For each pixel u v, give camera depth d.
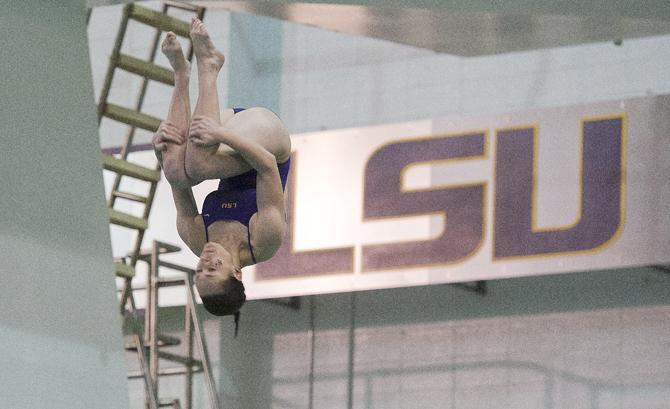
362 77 26.09
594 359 23.81
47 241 10.54
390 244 24.44
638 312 23.64
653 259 22.27
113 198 20.11
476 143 24.06
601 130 23.03
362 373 25.75
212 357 26.70
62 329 10.51
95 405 10.59
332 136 25.25
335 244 24.83
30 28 10.74
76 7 11.11
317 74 26.41
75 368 10.52
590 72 24.19
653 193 22.44
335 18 18.11
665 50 23.69
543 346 24.31
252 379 26.53
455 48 19.33
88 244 10.81
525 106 24.56
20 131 10.55
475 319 25.05
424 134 24.52
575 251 22.91
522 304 24.69
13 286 10.27
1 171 10.41
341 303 26.30
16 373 10.16
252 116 10.20
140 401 26.16
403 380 25.38
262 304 26.86
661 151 22.48
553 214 23.17
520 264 23.30
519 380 24.34
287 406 26.16
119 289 25.80
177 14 26.58
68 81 10.93
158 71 19.11
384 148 24.80
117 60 18.81
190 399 23.48
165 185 26.59
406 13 17.28
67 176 10.77
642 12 14.45
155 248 23.30
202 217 10.23
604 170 22.88
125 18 18.91
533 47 18.91
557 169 23.28
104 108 18.67
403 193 24.48
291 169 25.39
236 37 26.67
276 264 25.30
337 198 24.97
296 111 26.39
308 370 26.20
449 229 23.98
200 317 26.95
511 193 23.61
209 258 9.91
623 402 23.34
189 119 10.05
